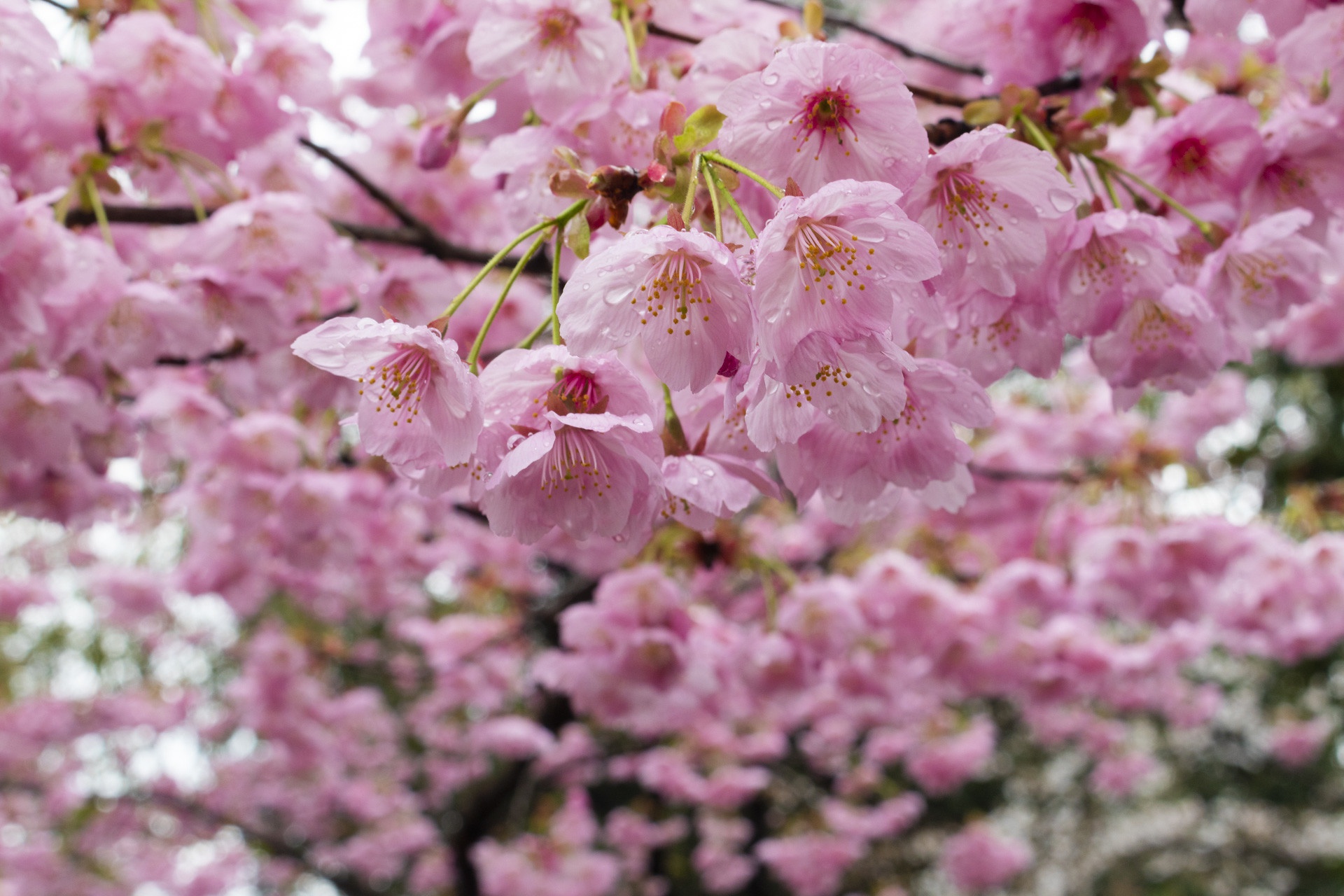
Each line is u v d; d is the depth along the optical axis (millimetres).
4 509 2627
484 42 1549
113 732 7281
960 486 1439
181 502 3240
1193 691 7238
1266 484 7457
